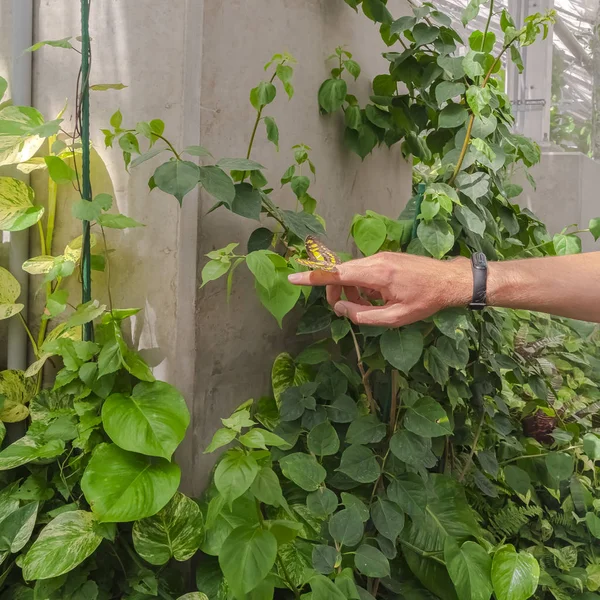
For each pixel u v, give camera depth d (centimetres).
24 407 119
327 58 143
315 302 132
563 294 100
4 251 123
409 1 178
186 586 108
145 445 95
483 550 113
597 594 145
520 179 304
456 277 99
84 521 97
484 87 119
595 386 204
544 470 153
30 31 119
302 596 95
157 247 109
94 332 113
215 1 110
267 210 116
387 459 120
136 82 110
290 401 119
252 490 88
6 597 102
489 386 141
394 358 109
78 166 116
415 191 226
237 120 117
